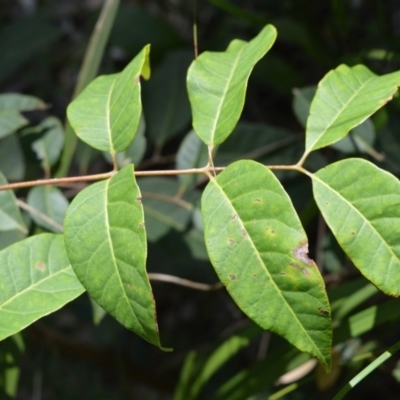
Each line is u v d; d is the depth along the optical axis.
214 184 0.44
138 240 0.43
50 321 1.07
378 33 0.86
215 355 0.68
